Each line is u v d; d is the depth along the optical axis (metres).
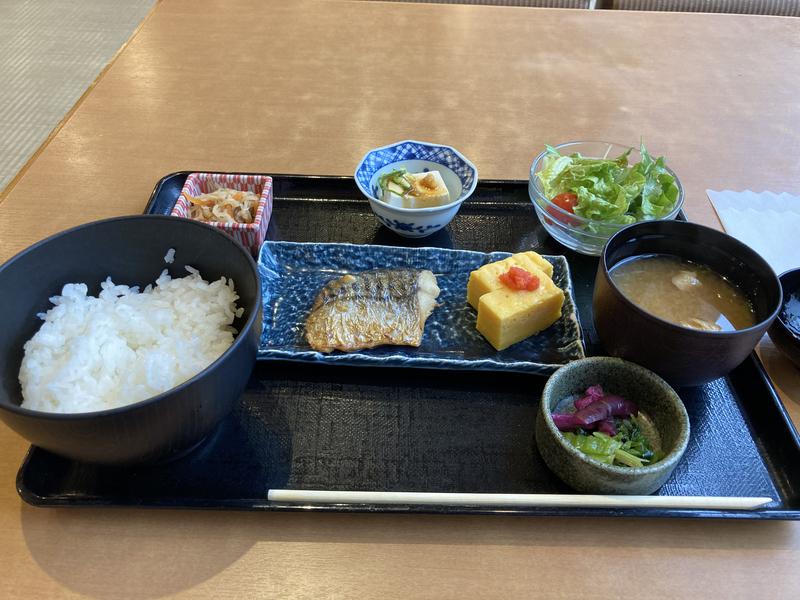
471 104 0.56
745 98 0.58
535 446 0.32
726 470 0.31
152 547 0.28
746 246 0.34
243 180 0.44
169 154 0.49
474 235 0.45
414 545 0.28
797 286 0.37
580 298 0.41
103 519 0.28
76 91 0.79
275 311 0.39
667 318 0.34
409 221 0.41
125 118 0.52
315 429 0.32
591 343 0.38
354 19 0.66
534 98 0.57
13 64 0.84
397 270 0.40
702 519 0.29
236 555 0.27
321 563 0.27
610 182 0.43
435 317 0.40
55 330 0.30
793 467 0.31
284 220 0.45
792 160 0.51
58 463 0.30
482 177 0.48
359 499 0.28
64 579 0.26
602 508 0.28
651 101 0.57
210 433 0.31
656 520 0.29
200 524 0.28
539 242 0.45
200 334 0.32
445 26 0.65
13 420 0.24
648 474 0.27
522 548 0.28
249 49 0.61
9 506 0.29
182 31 0.63
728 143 0.53
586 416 0.30
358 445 0.32
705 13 0.70
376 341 0.36
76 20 0.96
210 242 0.33
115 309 0.32
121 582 0.26
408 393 0.34
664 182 0.43
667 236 0.36
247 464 0.31
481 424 0.33
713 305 0.34
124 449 0.26
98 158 0.48
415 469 0.31
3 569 0.27
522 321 0.37
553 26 0.66
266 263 0.41
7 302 0.29
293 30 0.64
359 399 0.34
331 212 0.46
